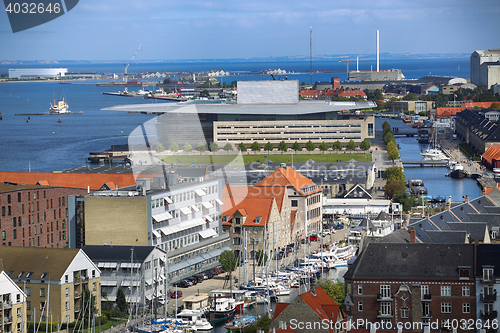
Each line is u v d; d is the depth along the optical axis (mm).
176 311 186125
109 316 184875
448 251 160250
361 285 160500
